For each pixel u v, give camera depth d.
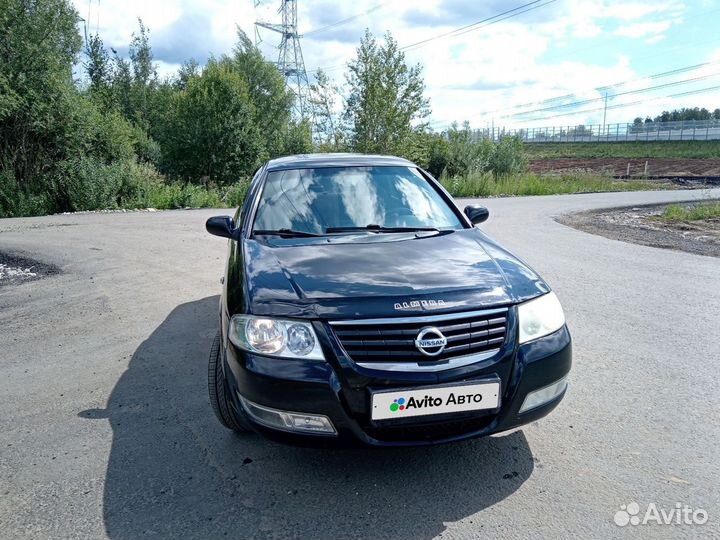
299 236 3.69
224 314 3.14
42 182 18.62
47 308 6.21
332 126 29.59
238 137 28.55
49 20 18.75
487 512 2.56
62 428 3.46
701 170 45.62
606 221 14.64
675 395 3.76
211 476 2.90
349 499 2.68
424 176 4.53
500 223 13.90
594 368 4.25
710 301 6.14
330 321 2.63
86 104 19.64
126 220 14.58
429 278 2.92
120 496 2.74
